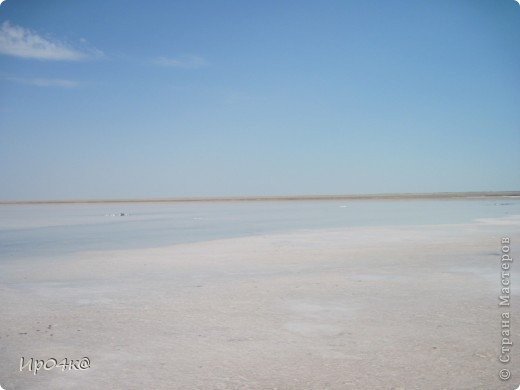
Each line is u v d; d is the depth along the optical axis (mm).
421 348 6898
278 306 9156
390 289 10469
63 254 16906
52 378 6090
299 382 5863
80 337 7531
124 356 6762
